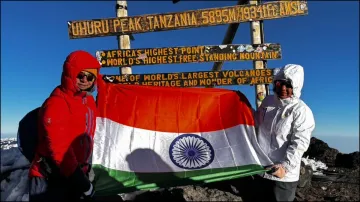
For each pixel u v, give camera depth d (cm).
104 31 629
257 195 393
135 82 626
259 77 631
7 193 389
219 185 454
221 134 443
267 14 633
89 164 362
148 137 453
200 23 632
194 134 453
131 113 459
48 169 303
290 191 353
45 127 288
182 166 432
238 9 635
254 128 418
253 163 398
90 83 316
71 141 303
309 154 706
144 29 633
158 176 427
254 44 633
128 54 628
